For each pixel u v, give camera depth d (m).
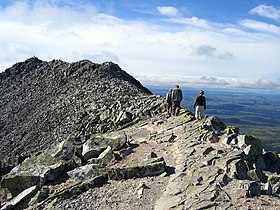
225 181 21.20
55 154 28.22
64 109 65.00
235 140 29.75
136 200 20.67
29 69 101.06
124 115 48.97
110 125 50.06
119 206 20.16
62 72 86.56
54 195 21.94
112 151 27.52
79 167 25.75
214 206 18.02
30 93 84.88
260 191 20.12
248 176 23.45
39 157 28.34
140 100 55.28
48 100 76.00
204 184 20.77
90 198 21.45
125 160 27.28
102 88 68.56
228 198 18.88
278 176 25.17
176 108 42.66
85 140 30.44
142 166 24.48
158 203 20.03
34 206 21.67
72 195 21.91
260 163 28.17
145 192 21.62
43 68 96.94
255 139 29.75
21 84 92.81
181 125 37.78
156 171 24.42
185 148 29.12
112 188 22.69
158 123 41.16
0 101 86.44
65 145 28.98
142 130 38.81
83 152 28.42
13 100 84.81
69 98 69.81
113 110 53.81
